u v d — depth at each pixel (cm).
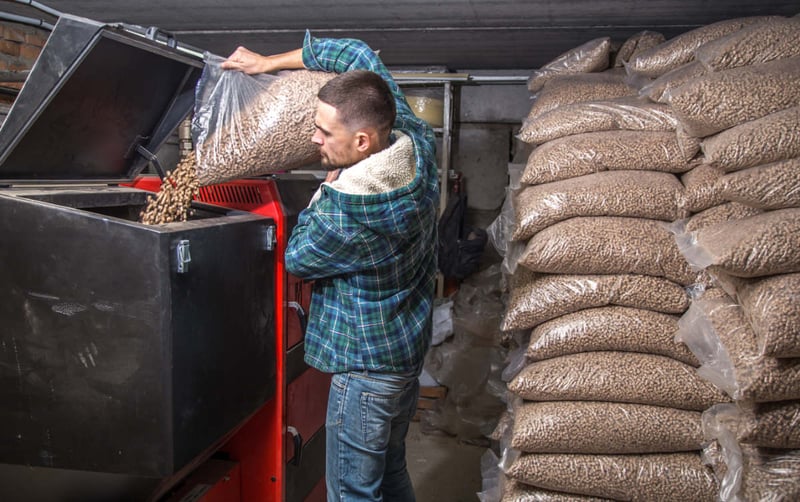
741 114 154
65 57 127
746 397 130
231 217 161
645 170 189
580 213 181
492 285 357
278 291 173
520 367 195
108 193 163
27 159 146
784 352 123
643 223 177
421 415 340
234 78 161
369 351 157
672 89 169
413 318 165
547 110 226
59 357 130
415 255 158
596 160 191
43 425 133
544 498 173
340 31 276
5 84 261
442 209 383
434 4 226
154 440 127
